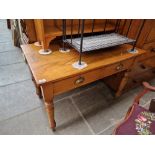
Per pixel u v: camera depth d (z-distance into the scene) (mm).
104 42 1178
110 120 1463
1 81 1872
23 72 2066
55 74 945
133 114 971
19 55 2477
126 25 1467
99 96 1746
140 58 1578
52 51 1201
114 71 1261
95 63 1096
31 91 1744
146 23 1352
